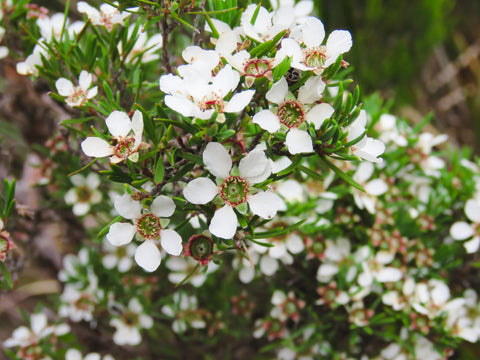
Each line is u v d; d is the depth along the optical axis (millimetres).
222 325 167
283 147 93
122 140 89
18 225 167
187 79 87
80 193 156
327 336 154
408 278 148
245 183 89
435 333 146
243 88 94
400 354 149
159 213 91
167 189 132
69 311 164
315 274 158
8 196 112
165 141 89
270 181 89
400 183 163
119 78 121
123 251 165
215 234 87
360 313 146
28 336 159
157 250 92
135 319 163
